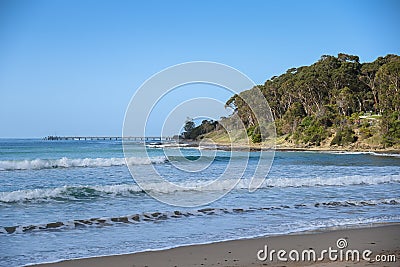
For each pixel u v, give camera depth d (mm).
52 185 14383
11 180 15688
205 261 6027
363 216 9320
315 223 8578
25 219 8891
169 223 8531
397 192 13023
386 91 60469
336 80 69875
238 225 8367
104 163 20969
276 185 13922
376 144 51000
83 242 7039
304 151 47812
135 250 6586
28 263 5918
